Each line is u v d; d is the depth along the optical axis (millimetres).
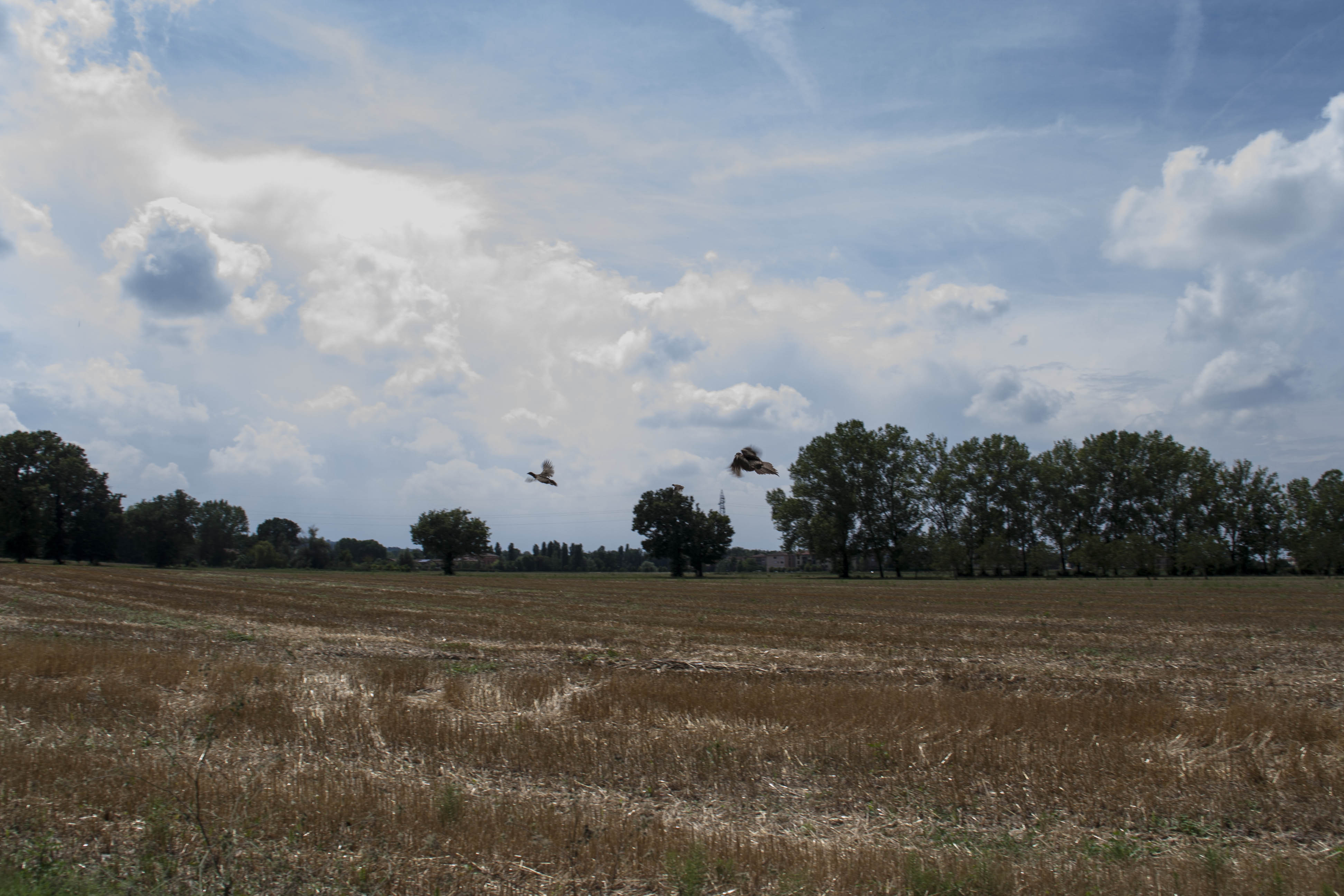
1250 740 13273
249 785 9922
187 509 139125
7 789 9688
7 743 11812
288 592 54219
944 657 25109
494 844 8555
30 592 47656
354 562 154250
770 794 10805
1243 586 70375
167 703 15102
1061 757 11859
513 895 7594
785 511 111500
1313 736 13641
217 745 12438
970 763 11758
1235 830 9797
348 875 7824
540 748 12258
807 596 60406
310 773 10680
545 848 8547
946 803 10438
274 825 8875
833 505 110438
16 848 8188
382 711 14164
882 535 110750
